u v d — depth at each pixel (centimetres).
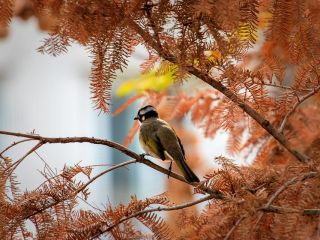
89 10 730
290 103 937
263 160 1195
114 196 2702
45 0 767
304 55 810
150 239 833
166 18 762
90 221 819
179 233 766
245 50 803
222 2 684
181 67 769
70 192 816
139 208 833
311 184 747
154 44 789
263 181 793
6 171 802
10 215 794
